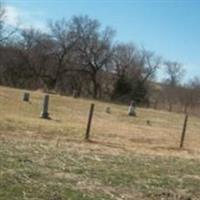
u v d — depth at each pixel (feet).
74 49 324.80
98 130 91.40
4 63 306.96
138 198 38.42
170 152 72.28
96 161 52.70
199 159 66.33
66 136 74.54
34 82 314.14
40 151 54.34
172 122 158.81
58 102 163.43
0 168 41.86
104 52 327.67
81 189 38.60
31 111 114.73
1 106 118.01
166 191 41.70
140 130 107.55
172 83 380.58
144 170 50.96
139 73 329.72
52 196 35.06
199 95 357.00
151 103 329.52
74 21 327.47
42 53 318.86
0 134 65.87
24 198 33.60
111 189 40.16
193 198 40.68
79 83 327.26
